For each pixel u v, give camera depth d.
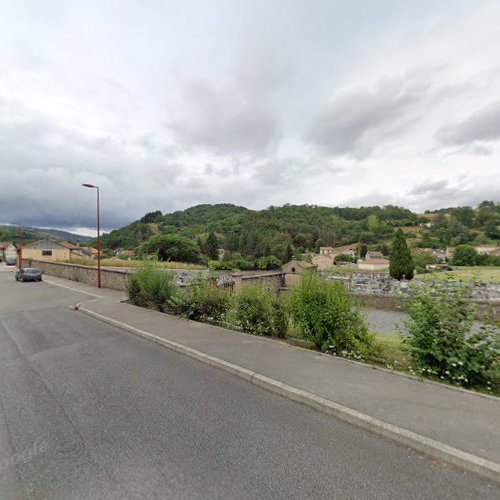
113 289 16.94
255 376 4.61
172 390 4.34
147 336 7.09
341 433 3.29
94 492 2.43
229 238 81.38
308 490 2.45
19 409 3.80
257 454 2.91
